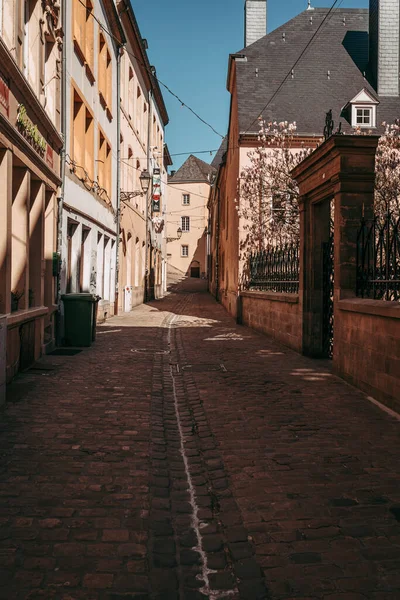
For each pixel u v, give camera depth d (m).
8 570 3.05
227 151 26.61
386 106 24.08
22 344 9.01
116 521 3.68
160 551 3.31
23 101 8.65
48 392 7.60
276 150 19.67
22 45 8.78
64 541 3.39
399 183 14.80
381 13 24.58
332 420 6.28
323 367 9.92
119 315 22.42
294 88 23.84
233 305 21.91
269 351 12.16
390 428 5.95
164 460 4.98
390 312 6.69
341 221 8.74
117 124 20.98
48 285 11.45
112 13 18.88
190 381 8.65
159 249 40.56
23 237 9.10
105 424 6.06
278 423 6.16
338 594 2.86
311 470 4.67
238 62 24.58
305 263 11.28
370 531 3.54
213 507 3.98
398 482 4.39
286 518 3.74
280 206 19.78
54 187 11.56
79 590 2.88
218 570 3.11
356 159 8.70
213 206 42.62
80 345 12.46
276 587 2.93
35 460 4.84
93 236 16.83
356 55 25.62
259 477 4.52
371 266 8.20
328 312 10.98
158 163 37.72
